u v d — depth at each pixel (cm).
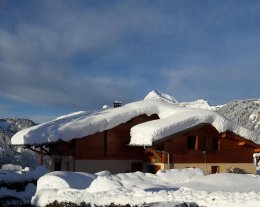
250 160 2766
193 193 1148
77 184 1609
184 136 2553
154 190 1349
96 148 2559
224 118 2612
